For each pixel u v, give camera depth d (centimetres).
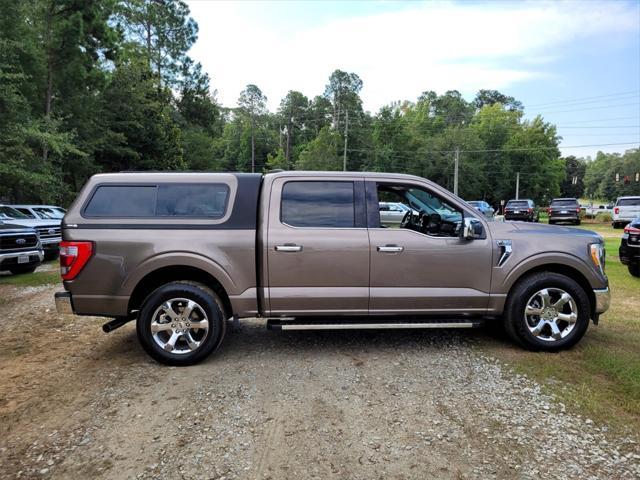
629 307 619
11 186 1723
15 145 1519
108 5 2039
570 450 272
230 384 374
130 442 286
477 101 9831
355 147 6294
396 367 409
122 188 423
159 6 4116
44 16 1848
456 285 432
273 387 367
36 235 950
